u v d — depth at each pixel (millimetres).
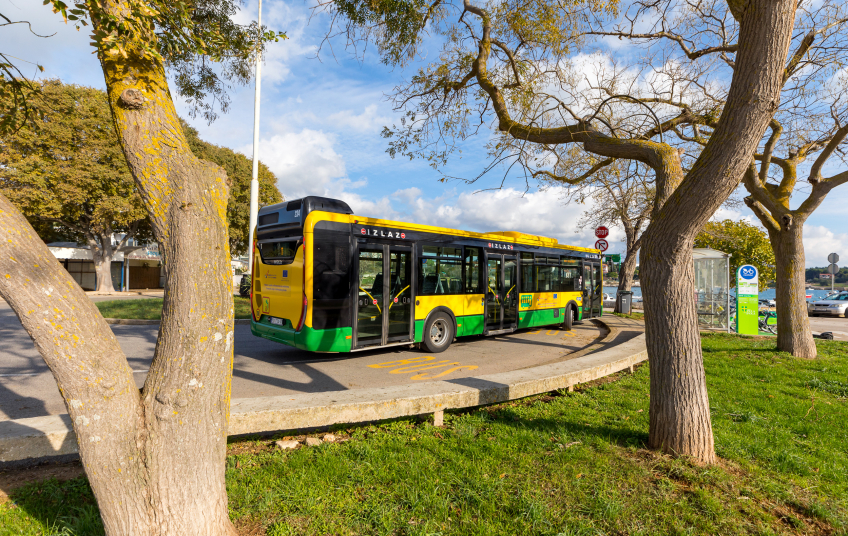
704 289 15297
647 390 6410
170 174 2340
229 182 2607
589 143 5309
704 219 3803
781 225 9812
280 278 8453
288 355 9406
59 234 31891
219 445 2512
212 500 2480
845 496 3428
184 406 2336
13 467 3744
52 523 2885
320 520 2930
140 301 20344
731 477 3654
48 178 23500
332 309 8164
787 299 9852
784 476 3742
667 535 2875
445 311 10305
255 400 4414
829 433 4824
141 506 2268
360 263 8625
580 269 15133
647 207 17078
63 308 2094
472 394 5047
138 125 2383
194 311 2350
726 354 9664
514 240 12406
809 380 7234
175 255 2342
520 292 12445
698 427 3924
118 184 25875
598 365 6824
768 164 10031
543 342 11719
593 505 3174
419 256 9750
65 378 2123
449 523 2965
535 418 5078
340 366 8367
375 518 2965
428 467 3705
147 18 2711
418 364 8672
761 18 3336
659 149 4656
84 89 25219
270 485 3354
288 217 8398
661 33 7395
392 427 4766
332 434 4605
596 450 4125
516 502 3184
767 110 3385
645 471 3674
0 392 6172
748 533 2932
